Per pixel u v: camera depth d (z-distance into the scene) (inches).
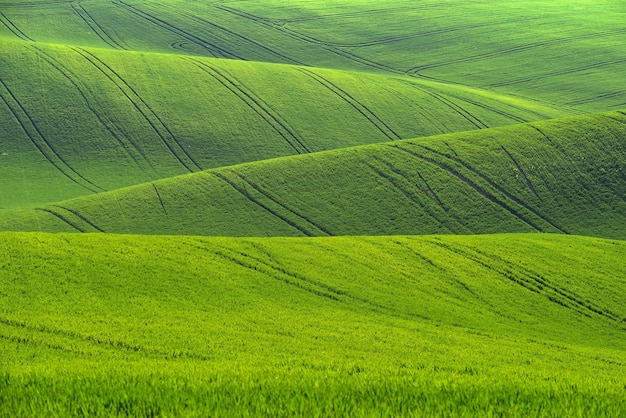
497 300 2568.9
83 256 2404.0
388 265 2755.9
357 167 5477.4
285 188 5275.6
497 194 5226.4
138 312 2052.2
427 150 5644.7
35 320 1905.8
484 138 5772.6
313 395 900.6
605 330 2440.9
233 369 1197.7
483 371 1427.2
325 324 2111.2
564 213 5088.6
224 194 5196.9
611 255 3117.6
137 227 4832.7
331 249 2854.3
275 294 2356.1
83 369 1239.5
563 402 914.1
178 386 946.7
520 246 3115.2
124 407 847.1
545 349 2089.1
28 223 4795.8
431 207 5098.4
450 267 2805.1
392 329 2129.7
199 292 2276.1
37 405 854.5
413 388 973.8
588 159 5516.7
